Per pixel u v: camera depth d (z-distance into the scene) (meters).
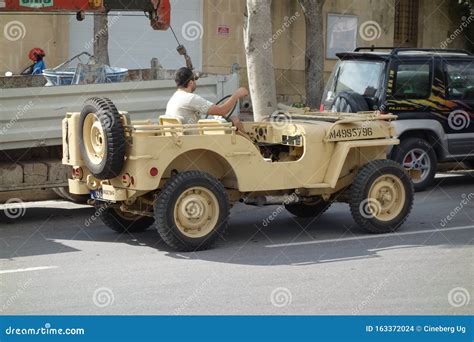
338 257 9.01
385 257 9.01
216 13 21.67
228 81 12.03
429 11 26.84
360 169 10.16
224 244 9.68
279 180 9.72
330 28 24.12
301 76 23.34
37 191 12.77
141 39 20.48
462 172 16.02
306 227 10.72
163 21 12.23
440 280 8.06
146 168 8.95
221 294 7.51
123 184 9.18
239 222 11.09
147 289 7.67
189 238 9.16
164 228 9.05
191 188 9.12
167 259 8.91
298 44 23.20
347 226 10.76
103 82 11.66
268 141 10.30
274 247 9.51
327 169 10.03
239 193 9.86
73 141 9.70
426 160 13.70
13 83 11.29
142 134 8.94
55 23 18.77
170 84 11.73
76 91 11.16
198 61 21.55
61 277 8.13
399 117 13.41
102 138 9.01
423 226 10.72
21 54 18.33
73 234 10.34
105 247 9.55
